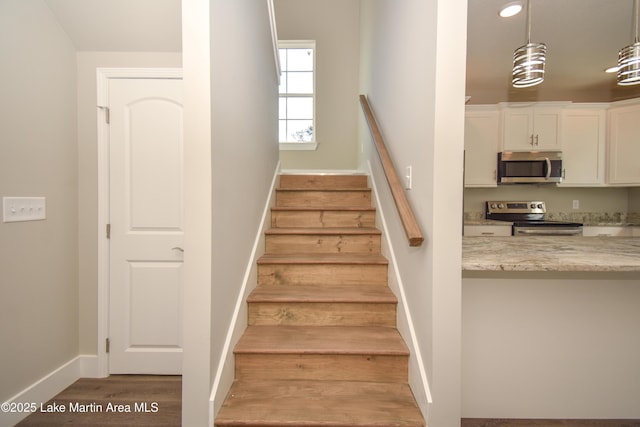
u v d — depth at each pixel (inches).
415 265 58.1
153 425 60.3
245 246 69.8
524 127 137.9
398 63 72.4
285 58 165.8
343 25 157.8
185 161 48.3
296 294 71.3
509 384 58.7
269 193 98.3
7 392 59.9
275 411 50.9
